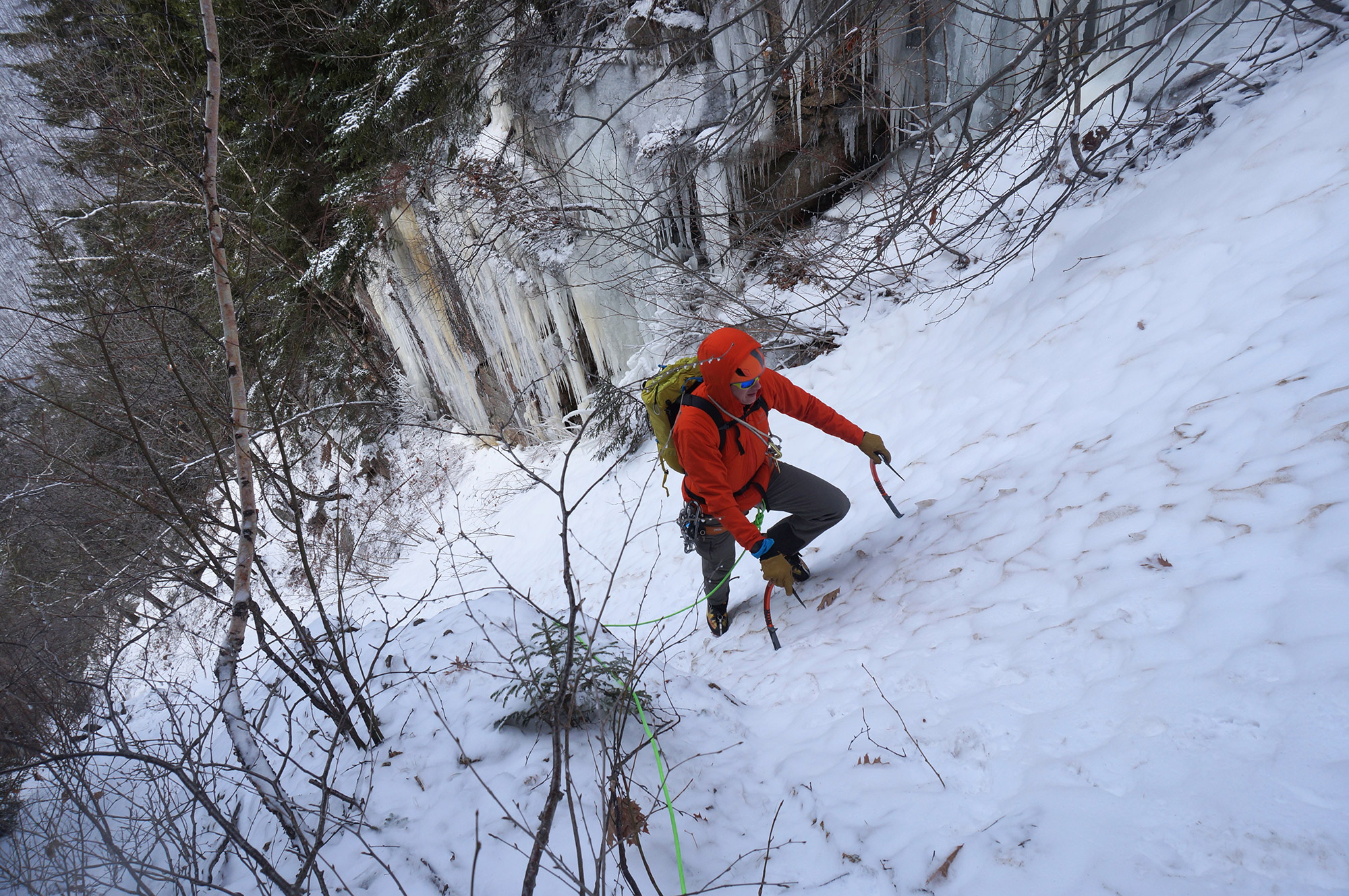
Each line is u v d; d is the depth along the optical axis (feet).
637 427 22.94
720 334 9.25
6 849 6.48
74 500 11.85
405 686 9.65
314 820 7.22
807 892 5.39
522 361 29.73
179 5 25.71
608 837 6.06
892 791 6.06
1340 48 11.62
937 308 16.66
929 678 7.35
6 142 11.21
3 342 11.59
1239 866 4.00
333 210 30.55
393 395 38.19
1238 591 5.90
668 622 14.03
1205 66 14.35
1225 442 7.68
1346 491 6.07
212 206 7.44
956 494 10.95
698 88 20.62
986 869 4.74
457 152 26.25
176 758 6.73
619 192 22.86
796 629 10.49
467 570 26.43
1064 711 5.88
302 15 28.32
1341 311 7.95
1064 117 12.01
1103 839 4.52
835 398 17.65
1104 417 9.94
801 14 18.13
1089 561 7.50
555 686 7.86
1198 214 11.36
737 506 9.84
